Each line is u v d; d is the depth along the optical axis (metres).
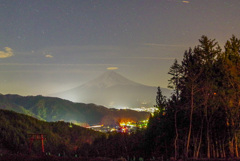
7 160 14.73
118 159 14.31
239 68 16.70
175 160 14.09
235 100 15.98
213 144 16.02
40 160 14.48
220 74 16.78
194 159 13.77
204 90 15.81
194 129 16.69
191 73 16.08
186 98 16.42
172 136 17.16
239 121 15.83
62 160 14.02
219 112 15.98
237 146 16.19
